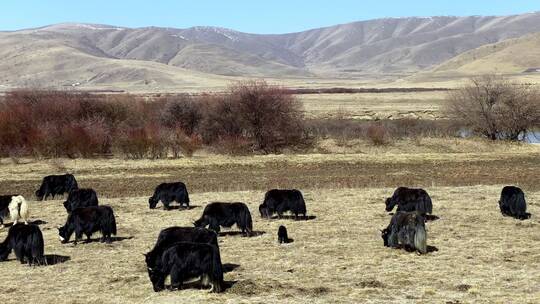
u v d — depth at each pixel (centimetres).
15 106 4953
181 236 1520
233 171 3872
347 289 1371
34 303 1309
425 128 5881
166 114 5291
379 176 3588
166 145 4600
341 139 5197
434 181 3347
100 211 1892
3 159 4412
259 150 4978
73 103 5275
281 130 5044
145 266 1614
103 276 1526
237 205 1927
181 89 18400
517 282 1400
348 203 2545
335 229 2042
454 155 4519
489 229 2020
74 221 1873
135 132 4675
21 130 4669
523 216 2192
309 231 2019
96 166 3994
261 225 2122
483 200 2578
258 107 5012
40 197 2789
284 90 5222
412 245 1719
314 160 4228
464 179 3434
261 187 3178
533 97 5509
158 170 3878
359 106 9669
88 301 1314
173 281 1384
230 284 1413
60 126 4744
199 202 2625
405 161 4219
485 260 1620
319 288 1370
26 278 1521
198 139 4878
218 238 1930
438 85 17188
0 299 1342
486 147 5066
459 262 1602
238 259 1670
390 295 1322
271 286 1396
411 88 14975
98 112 5297
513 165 4103
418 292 1338
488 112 5484
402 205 2209
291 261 1642
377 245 1819
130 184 3344
